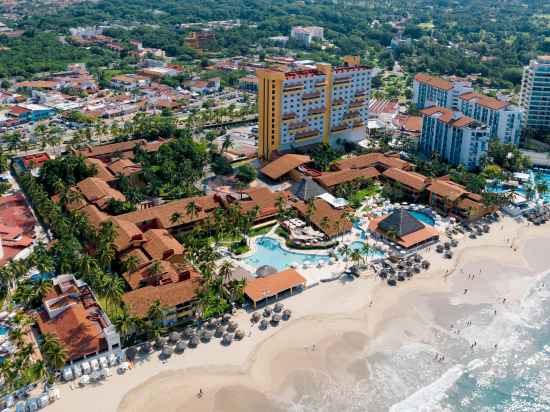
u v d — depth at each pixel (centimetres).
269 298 17962
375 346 16200
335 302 18050
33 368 13888
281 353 15738
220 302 17575
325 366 15350
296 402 14125
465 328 17162
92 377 14475
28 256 19500
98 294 17775
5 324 16512
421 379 15088
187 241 19988
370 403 14212
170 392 14250
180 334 16188
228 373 14950
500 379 15238
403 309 17888
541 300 18688
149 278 18138
